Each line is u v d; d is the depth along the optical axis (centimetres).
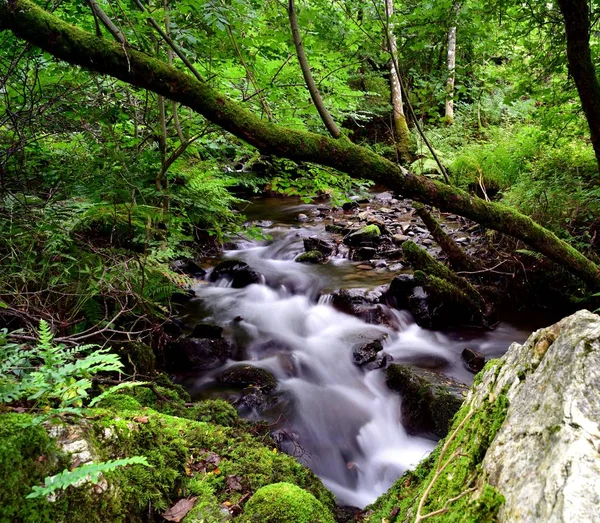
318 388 471
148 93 399
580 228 593
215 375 455
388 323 605
